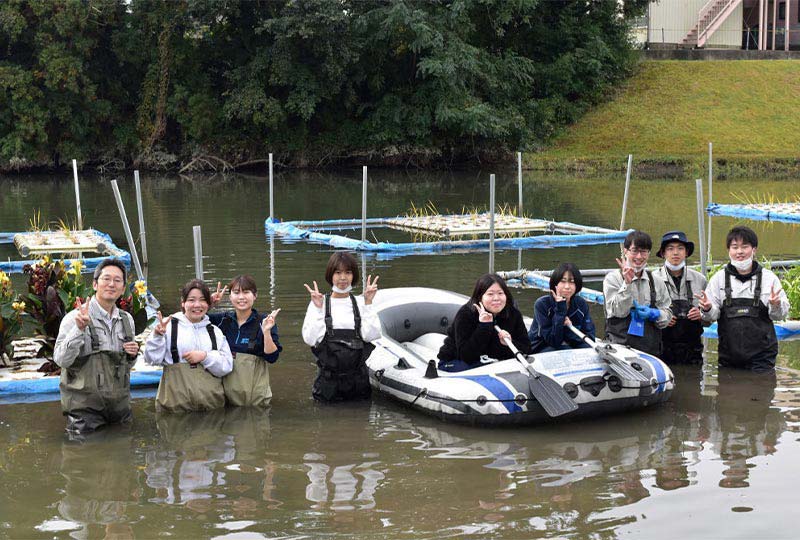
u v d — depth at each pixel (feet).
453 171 117.80
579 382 21.03
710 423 20.92
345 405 22.67
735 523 15.46
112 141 123.24
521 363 21.30
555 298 23.07
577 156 116.88
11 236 54.75
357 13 118.62
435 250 49.55
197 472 18.07
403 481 17.51
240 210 70.44
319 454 19.10
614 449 19.27
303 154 124.06
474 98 122.42
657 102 129.39
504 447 19.49
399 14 113.19
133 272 41.65
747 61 135.23
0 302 25.55
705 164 108.37
